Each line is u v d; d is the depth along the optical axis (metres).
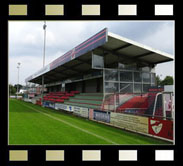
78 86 22.16
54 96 23.59
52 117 11.01
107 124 8.43
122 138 5.79
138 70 11.07
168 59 10.45
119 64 10.52
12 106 18.73
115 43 9.08
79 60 12.36
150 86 10.91
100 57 9.95
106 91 10.01
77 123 8.83
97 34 8.45
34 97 32.56
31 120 9.48
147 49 9.23
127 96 10.39
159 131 5.54
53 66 15.83
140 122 6.37
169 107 8.06
